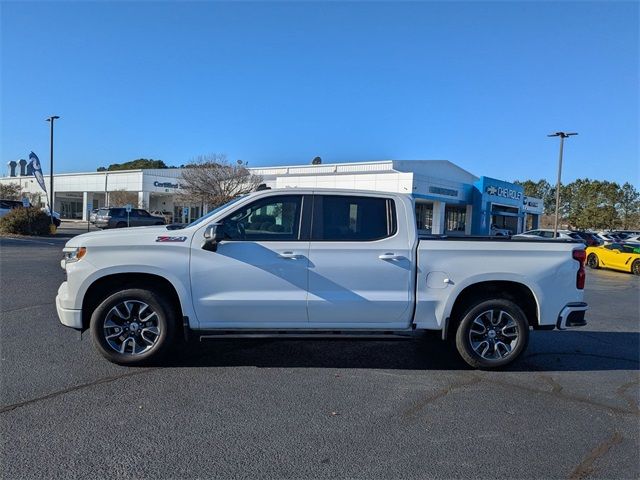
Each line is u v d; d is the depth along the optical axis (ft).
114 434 12.62
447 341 20.79
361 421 13.85
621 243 72.02
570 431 13.62
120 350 17.51
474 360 18.33
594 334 26.00
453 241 18.04
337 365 18.81
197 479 10.68
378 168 152.87
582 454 12.31
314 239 17.70
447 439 12.91
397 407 14.94
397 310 17.74
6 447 11.84
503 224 179.32
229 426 13.28
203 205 153.99
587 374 18.74
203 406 14.55
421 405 15.16
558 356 21.18
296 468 11.23
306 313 17.52
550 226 300.20
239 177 146.82
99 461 11.30
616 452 12.44
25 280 36.63
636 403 15.85
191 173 147.23
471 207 155.63
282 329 17.71
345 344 21.70
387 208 18.19
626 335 25.94
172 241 17.30
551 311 18.35
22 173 215.72
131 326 17.60
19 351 19.25
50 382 16.08
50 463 11.16
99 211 119.85
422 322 17.92
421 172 147.54
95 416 13.66
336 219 17.94
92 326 17.22
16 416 13.55
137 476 10.73
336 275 17.51
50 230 93.66
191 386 16.12
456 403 15.40
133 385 16.03
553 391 16.76
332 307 17.49
